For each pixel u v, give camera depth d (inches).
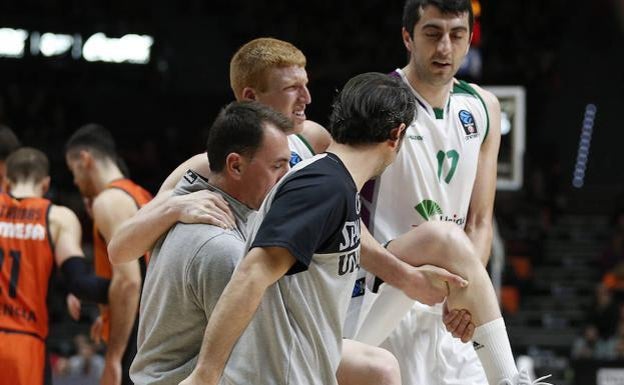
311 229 293.7
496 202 1756.9
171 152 1877.5
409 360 412.5
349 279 315.0
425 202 420.2
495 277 761.0
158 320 326.3
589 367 872.9
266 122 320.2
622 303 1311.5
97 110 1956.2
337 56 1951.3
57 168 1785.2
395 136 322.7
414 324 416.2
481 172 439.8
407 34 414.6
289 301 305.0
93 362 1050.1
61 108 1916.8
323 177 303.3
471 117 431.5
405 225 421.7
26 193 559.5
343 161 317.4
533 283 1531.7
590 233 1737.2
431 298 380.8
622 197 1868.8
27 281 542.0
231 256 313.7
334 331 314.3
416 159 418.0
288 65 381.4
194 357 324.8
